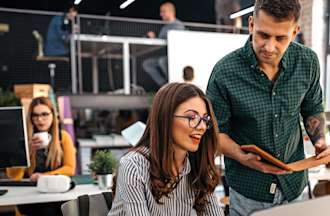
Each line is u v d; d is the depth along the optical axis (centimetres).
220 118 132
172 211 117
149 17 895
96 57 530
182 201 119
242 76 127
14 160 195
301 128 140
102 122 535
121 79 543
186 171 118
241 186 138
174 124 105
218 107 131
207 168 119
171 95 107
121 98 491
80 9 866
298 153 140
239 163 135
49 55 502
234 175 140
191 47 457
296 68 127
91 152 471
